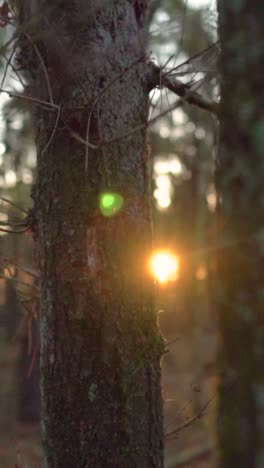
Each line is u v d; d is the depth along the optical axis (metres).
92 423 1.95
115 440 1.95
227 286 1.90
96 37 2.00
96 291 1.96
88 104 1.96
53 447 2.00
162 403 2.08
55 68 1.99
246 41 1.86
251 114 1.85
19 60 2.04
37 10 1.86
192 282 5.14
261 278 1.83
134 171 2.04
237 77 1.88
